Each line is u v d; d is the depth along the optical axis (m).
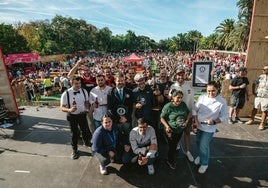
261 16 6.21
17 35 35.66
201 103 3.81
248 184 3.73
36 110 8.15
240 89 6.18
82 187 3.65
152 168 4.00
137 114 4.41
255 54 6.49
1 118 6.19
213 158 4.57
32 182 3.80
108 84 5.52
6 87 6.81
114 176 3.95
